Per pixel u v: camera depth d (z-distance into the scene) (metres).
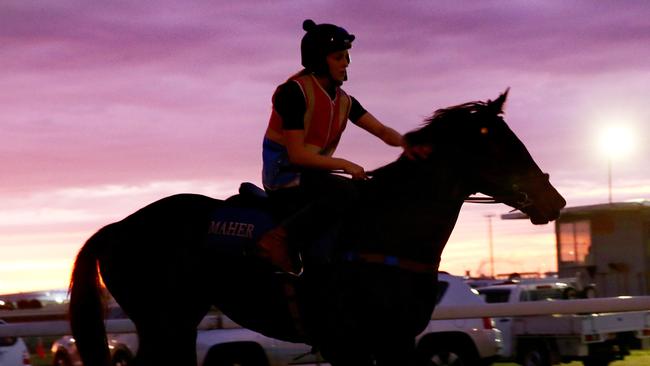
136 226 6.13
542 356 13.30
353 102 5.83
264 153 5.73
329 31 5.58
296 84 5.53
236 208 5.91
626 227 21.67
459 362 11.31
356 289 5.42
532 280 19.94
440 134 5.49
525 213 5.55
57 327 7.73
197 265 5.95
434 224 5.45
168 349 5.96
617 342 13.52
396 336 5.42
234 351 9.88
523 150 5.49
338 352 5.48
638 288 21.33
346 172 5.46
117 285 6.10
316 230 5.46
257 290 5.80
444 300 12.07
